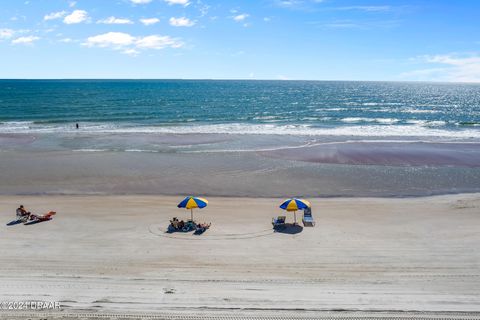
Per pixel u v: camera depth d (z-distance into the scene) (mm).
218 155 35312
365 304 11383
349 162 33156
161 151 37000
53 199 23297
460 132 50594
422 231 18016
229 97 121812
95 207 21656
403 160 34031
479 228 18391
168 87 199625
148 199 23453
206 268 13938
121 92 142625
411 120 63906
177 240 16734
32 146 38969
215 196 24312
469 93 175875
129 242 16453
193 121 60219
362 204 22625
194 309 11047
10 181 27141
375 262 14531
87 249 15633
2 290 12016
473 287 12531
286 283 12773
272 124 57125
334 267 14109
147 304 11289
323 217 20172
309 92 163250
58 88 173375
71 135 45562
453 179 28359
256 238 17047
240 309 11062
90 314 10719
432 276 13359
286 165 31922
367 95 146000
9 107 79312
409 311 10984
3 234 17234
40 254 15023
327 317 10680
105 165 31578
